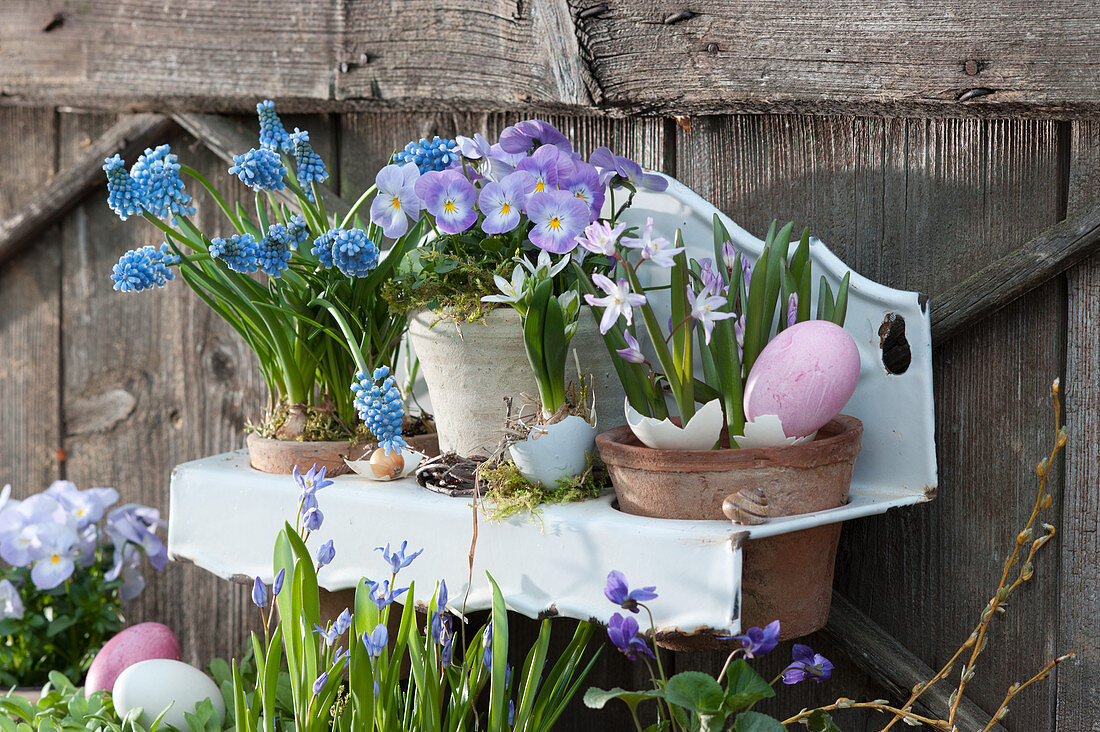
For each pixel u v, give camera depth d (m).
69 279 1.52
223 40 1.44
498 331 1.25
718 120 1.34
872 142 1.31
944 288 1.30
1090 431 1.28
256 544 1.30
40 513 1.44
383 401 1.22
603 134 1.37
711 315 1.19
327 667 1.22
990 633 1.31
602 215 1.33
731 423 1.22
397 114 1.42
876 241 1.31
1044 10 1.25
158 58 1.46
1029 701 1.30
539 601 1.22
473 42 1.38
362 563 1.27
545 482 1.24
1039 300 1.29
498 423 1.26
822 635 1.34
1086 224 1.26
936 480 1.26
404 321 1.30
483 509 1.24
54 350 1.53
